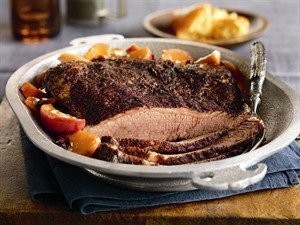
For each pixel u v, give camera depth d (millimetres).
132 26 977
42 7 923
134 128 556
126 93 558
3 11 1066
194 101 570
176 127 568
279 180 541
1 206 518
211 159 535
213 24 872
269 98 605
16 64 841
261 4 1095
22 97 596
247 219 506
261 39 929
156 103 556
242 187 464
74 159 476
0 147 600
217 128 577
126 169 466
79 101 557
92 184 521
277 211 512
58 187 529
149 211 512
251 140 554
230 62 664
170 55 675
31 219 517
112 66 599
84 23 982
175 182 507
